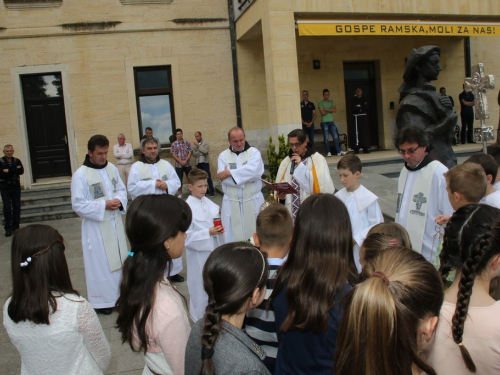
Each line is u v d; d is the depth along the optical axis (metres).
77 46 11.88
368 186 8.53
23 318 2.04
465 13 11.49
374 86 14.40
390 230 2.68
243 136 5.54
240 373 1.57
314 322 1.84
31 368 2.10
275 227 2.41
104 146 5.21
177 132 11.82
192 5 12.41
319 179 5.06
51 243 2.13
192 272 4.49
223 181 5.53
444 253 1.91
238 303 1.68
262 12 10.55
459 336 1.68
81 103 12.00
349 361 1.33
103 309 5.24
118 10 12.02
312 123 12.48
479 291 1.79
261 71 12.89
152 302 1.96
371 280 1.36
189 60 12.50
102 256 5.14
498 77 14.80
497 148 3.74
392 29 10.84
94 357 2.21
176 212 2.08
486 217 1.83
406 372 1.32
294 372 1.93
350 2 10.65
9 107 11.70
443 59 14.43
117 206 5.18
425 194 3.74
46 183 11.84
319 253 1.95
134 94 12.24
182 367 1.95
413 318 1.35
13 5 11.54
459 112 14.54
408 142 3.77
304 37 13.40
